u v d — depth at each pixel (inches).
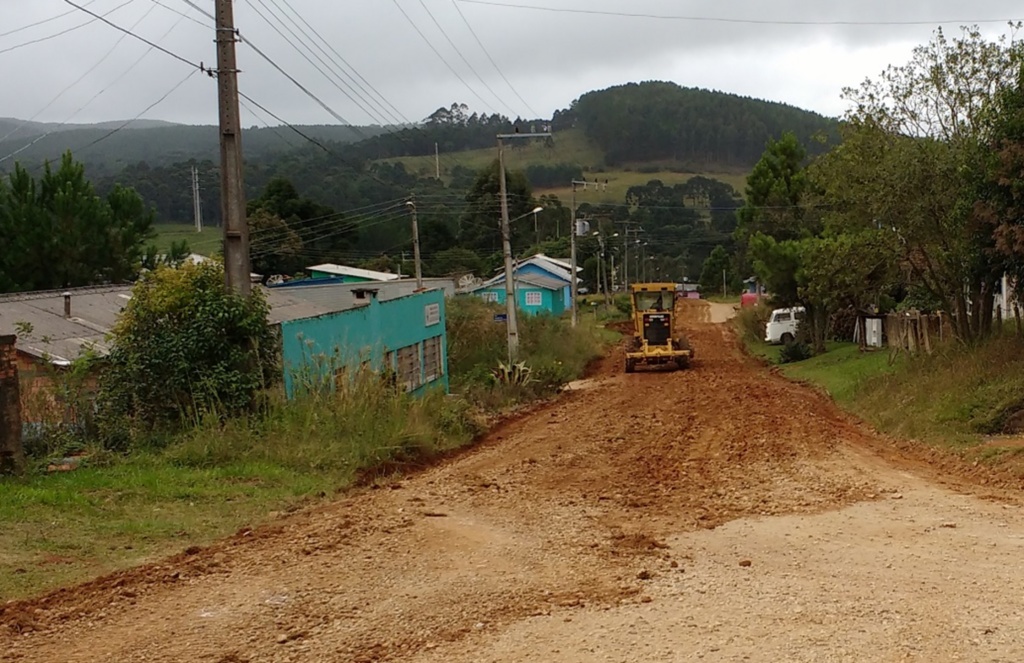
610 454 647.8
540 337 1552.7
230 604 307.9
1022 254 703.7
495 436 807.7
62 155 1355.8
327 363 724.7
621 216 3907.5
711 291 4291.3
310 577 340.2
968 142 825.5
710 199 4296.3
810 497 474.6
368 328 885.2
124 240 1357.0
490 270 2775.6
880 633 256.4
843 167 994.1
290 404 646.5
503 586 320.5
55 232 1273.4
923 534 380.8
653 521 428.8
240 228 653.9
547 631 268.8
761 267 1498.5
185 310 645.9
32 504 446.9
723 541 380.5
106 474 527.5
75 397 613.6
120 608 306.0
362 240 2763.3
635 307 1519.4
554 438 750.5
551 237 3454.7
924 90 936.9
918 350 936.9
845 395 948.0
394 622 283.4
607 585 317.4
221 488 511.2
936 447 612.7
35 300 940.6
